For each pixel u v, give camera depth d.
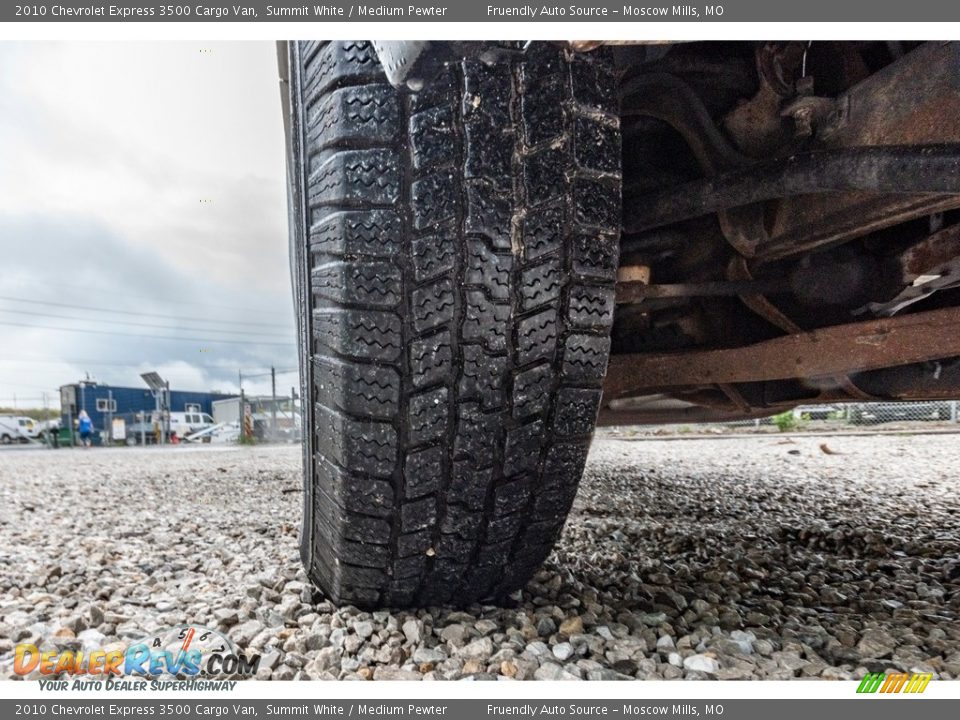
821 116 1.12
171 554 1.80
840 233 1.19
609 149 0.96
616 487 3.15
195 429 22.42
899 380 1.74
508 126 0.93
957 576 1.53
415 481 1.00
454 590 1.20
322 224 0.97
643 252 1.58
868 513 2.42
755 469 4.03
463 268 0.92
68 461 6.95
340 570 1.13
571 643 1.09
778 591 1.43
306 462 1.19
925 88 0.96
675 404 2.64
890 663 1.01
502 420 0.99
